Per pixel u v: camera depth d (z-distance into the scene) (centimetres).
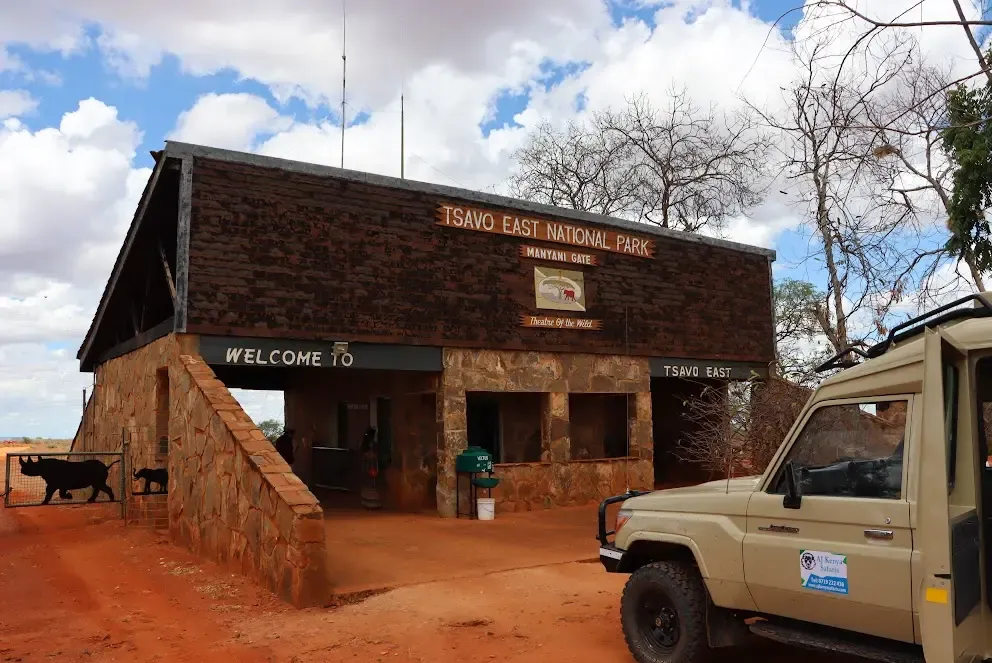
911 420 456
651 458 1795
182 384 1170
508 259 1568
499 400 1764
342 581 878
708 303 1934
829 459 516
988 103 1083
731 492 566
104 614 800
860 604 463
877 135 970
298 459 2144
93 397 2070
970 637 418
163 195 1329
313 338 1298
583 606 798
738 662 626
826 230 1600
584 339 1680
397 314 1399
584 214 1702
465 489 1457
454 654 650
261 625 738
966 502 442
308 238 1312
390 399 1731
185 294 1191
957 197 1109
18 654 662
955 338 458
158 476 1323
